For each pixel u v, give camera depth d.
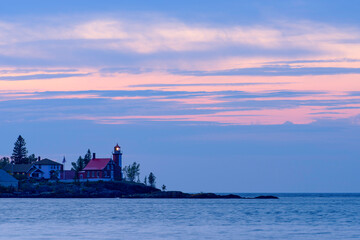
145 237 81.75
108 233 86.44
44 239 78.25
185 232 88.81
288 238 81.56
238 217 122.19
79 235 83.31
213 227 97.12
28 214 122.62
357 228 96.12
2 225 97.50
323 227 97.81
